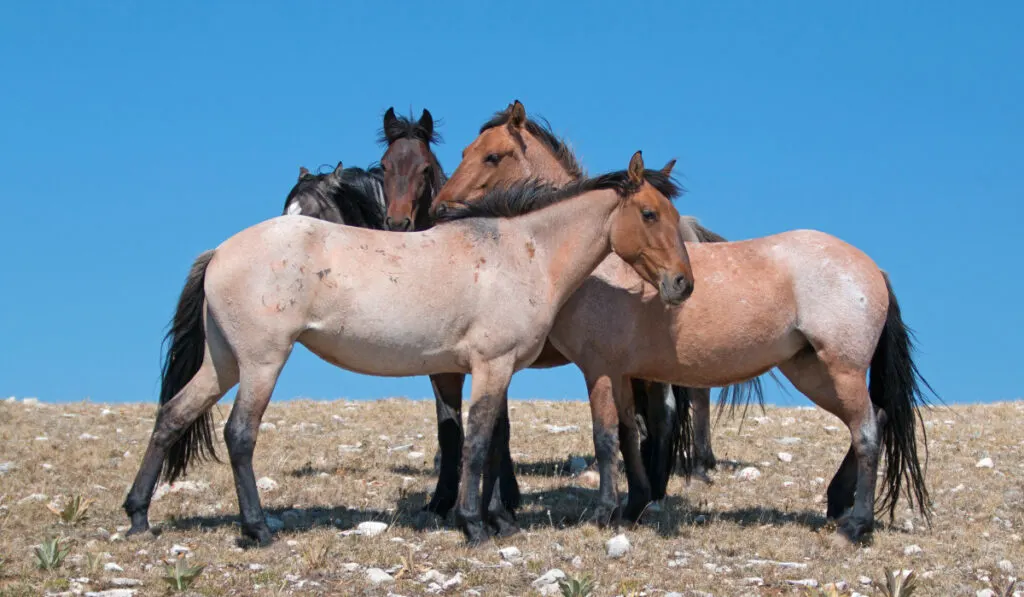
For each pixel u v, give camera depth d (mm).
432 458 10805
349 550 6457
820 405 7770
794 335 7500
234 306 6238
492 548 6652
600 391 7336
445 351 6648
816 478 10180
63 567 5863
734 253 7598
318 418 13031
